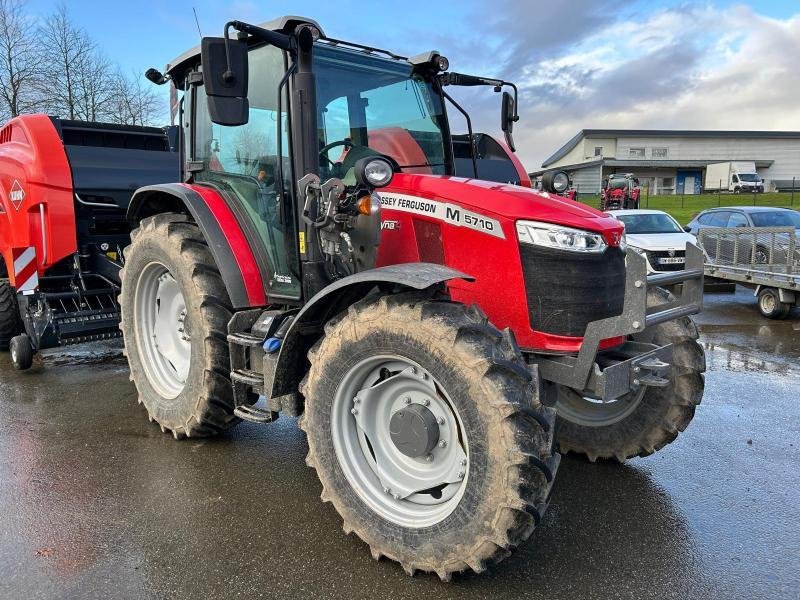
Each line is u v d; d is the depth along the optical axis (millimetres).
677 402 3740
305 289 3457
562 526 3240
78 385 5676
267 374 3365
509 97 4320
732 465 4008
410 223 3338
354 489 2932
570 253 2969
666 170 53031
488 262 3111
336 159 3633
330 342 2957
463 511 2570
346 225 3311
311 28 3219
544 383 3096
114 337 6023
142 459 4023
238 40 3074
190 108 4445
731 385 5789
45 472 3836
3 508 3387
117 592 2660
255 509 3377
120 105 23750
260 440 4352
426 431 2754
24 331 6777
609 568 2854
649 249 11250
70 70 22828
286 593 2658
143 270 4473
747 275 9328
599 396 2857
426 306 2688
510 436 2439
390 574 2793
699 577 2785
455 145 6055
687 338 3742
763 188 47562
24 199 5949
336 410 2969
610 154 58812
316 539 3080
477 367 2504
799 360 6750
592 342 2857
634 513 3377
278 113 3525
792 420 4832
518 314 3072
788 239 9172
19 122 6344
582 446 4090
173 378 4508
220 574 2789
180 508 3385
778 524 3254
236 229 3969
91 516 3297
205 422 4059
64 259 6172
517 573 2812
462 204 3166
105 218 6496
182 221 4273
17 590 2674
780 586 2721
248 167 3945
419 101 4137
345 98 3689
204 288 3916
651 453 3883
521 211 3043
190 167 4480
